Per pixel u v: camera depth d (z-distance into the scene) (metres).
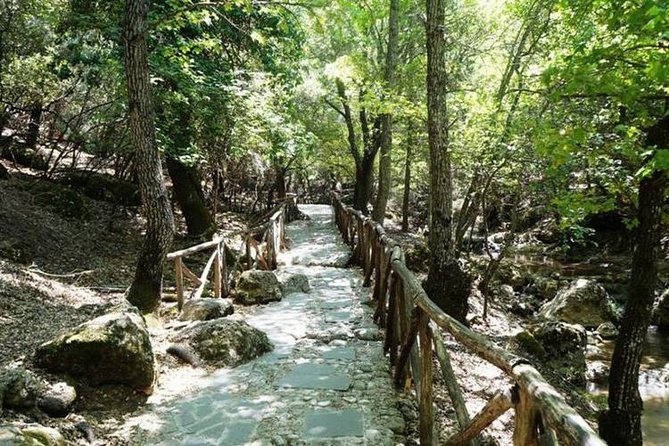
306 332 5.96
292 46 10.46
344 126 20.28
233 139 10.09
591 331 9.91
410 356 4.30
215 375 4.63
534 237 18.88
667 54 4.22
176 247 10.84
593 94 4.93
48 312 5.58
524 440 2.10
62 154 12.42
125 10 5.49
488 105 8.52
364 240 9.75
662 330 10.45
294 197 19.94
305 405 4.02
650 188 4.95
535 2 9.38
